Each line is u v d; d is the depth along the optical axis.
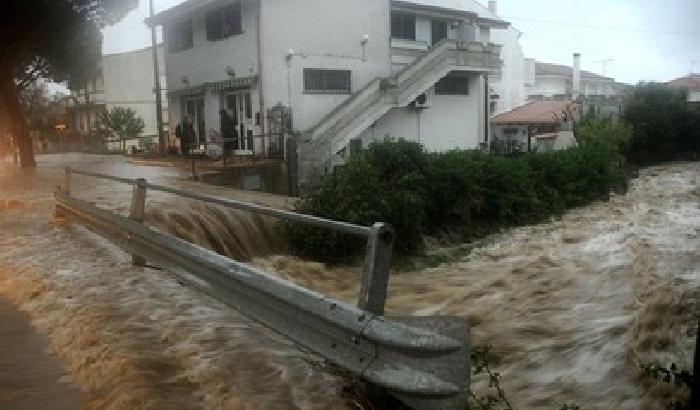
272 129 24.38
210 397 3.86
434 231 17.80
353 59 26.98
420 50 30.19
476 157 20.52
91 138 40.19
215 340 4.79
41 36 21.58
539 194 21.94
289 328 4.08
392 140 19.00
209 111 28.17
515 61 46.91
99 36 23.73
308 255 13.25
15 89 22.55
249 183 20.83
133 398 3.86
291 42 24.97
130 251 7.43
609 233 16.81
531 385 5.79
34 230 10.34
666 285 8.12
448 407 3.08
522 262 13.85
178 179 17.98
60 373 4.62
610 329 7.04
